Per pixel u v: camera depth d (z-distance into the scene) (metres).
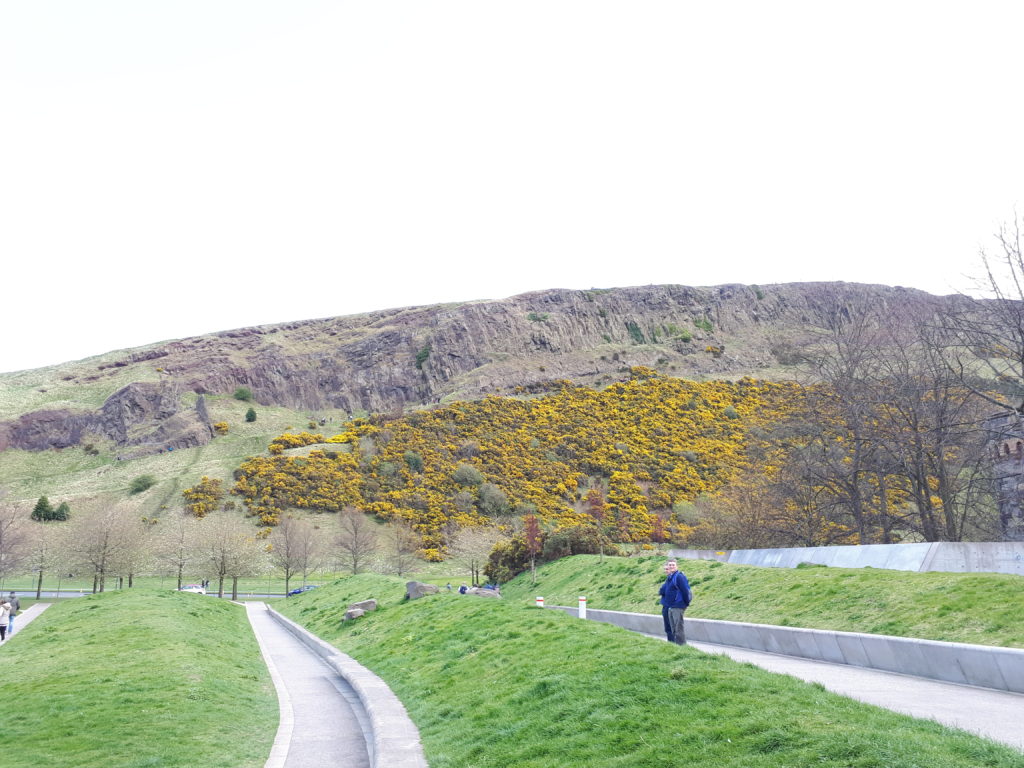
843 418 42.56
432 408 111.38
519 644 14.86
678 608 13.55
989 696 11.20
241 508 82.25
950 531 33.47
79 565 62.56
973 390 31.66
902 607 16.92
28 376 155.00
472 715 11.09
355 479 87.69
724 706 8.60
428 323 152.00
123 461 109.50
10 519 65.75
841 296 150.50
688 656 11.22
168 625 26.09
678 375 126.56
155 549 68.44
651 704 9.26
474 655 15.24
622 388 117.06
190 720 13.50
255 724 13.91
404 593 30.27
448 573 68.25
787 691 8.92
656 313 152.88
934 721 7.81
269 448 99.00
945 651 12.95
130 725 12.93
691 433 100.81
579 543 46.31
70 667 18.78
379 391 138.12
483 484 85.50
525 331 145.25
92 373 149.00
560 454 94.62
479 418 103.81
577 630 15.16
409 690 14.38
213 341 158.38
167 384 132.12
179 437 113.62
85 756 11.17
